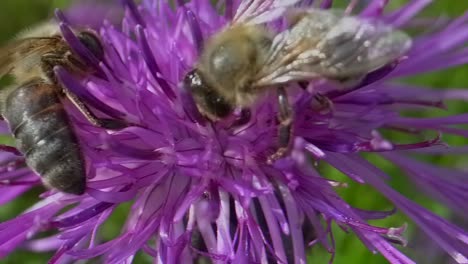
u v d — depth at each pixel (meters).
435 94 0.07
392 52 0.05
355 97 0.06
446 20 0.07
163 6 0.06
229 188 0.05
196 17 0.06
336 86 0.05
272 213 0.05
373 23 0.05
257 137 0.06
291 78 0.05
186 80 0.05
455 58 0.06
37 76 0.06
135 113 0.06
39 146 0.05
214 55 0.05
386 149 0.06
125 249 0.05
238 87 0.05
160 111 0.06
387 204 0.08
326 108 0.06
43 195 0.06
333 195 0.06
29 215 0.06
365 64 0.05
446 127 0.06
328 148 0.06
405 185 0.08
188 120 0.06
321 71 0.05
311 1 0.06
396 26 0.07
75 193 0.05
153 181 0.06
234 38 0.05
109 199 0.05
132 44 0.06
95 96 0.06
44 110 0.05
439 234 0.06
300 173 0.06
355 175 0.06
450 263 0.08
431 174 0.06
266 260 0.05
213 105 0.05
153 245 0.06
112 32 0.06
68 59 0.06
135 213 0.06
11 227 0.06
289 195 0.05
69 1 0.09
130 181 0.06
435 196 0.06
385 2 0.06
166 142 0.06
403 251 0.08
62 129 0.05
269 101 0.06
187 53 0.06
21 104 0.05
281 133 0.05
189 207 0.06
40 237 0.07
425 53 0.06
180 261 0.05
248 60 0.05
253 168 0.06
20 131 0.05
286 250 0.05
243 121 0.06
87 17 0.07
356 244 0.08
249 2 0.06
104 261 0.06
